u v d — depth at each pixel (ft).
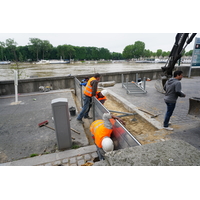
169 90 13.38
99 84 38.60
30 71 126.52
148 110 20.30
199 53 46.21
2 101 27.37
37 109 22.50
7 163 10.67
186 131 13.97
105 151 9.04
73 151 11.96
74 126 16.69
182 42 26.53
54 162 10.71
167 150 5.51
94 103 15.57
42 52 422.41
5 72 110.42
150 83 41.98
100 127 10.12
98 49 476.13
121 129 8.23
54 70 139.74
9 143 13.65
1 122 18.19
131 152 5.46
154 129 15.44
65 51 414.00
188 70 51.96
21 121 18.38
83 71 127.54
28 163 10.62
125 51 498.28
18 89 33.71
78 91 25.66
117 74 43.98
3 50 340.59
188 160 4.97
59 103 11.29
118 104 25.32
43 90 34.14
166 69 29.84
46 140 14.05
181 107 20.63
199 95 26.76
